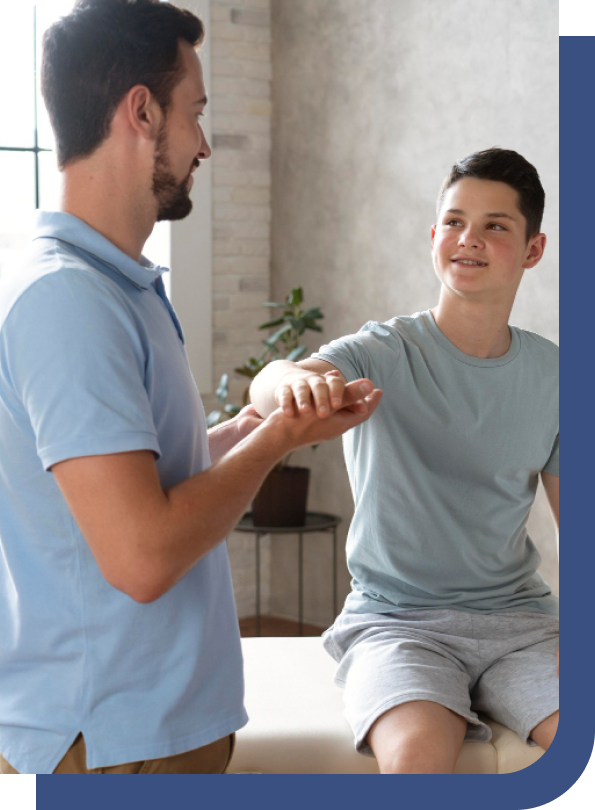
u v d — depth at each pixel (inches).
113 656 42.4
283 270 165.6
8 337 39.7
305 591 165.3
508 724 65.9
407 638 68.2
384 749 59.0
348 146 152.8
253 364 148.2
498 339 73.2
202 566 46.1
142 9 44.0
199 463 47.6
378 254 149.5
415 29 141.3
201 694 44.9
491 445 72.1
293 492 146.6
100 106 43.3
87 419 38.4
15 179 143.6
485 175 71.1
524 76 127.6
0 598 44.4
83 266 41.0
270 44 163.8
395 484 71.2
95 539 38.8
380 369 70.4
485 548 72.2
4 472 42.3
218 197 160.6
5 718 43.5
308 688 73.7
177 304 156.5
